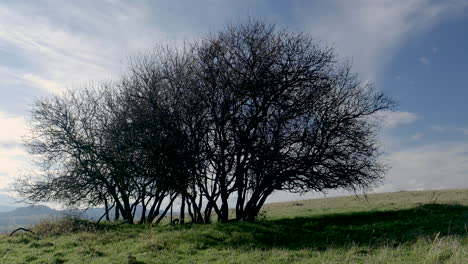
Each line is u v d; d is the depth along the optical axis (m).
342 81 28.08
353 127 26.89
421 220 24.11
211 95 25.41
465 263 10.66
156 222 27.59
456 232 18.08
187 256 15.21
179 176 24.38
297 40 26.91
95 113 27.73
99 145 26.89
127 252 15.92
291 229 23.06
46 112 26.86
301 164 25.77
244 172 25.78
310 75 25.77
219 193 26.11
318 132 26.28
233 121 25.17
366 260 12.98
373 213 29.33
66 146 26.61
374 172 27.25
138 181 26.33
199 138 25.25
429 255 12.34
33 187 26.97
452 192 45.22
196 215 27.12
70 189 26.39
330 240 19.61
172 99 25.72
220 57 26.47
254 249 16.75
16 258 15.05
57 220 24.06
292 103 26.00
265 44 26.55
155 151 24.03
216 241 18.59
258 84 24.97
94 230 21.70
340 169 25.56
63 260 14.74
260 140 25.12
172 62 27.38
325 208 40.00
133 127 25.08
